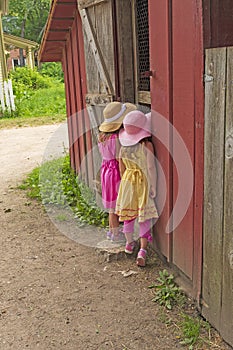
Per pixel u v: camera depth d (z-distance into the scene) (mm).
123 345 2650
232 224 2348
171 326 2785
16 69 24594
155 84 3326
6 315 3045
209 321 2752
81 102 5715
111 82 4238
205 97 2504
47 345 2703
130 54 4047
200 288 2826
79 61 5570
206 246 2688
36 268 3721
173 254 3330
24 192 6074
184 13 2734
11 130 12656
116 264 3678
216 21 2469
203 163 2629
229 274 2439
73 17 5480
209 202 2584
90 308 3062
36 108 16656
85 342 2705
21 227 4695
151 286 3270
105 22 4168
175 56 2930
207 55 2443
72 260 3824
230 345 2531
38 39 45312
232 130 2260
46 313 3041
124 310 3006
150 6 3271
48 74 31984
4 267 3777
